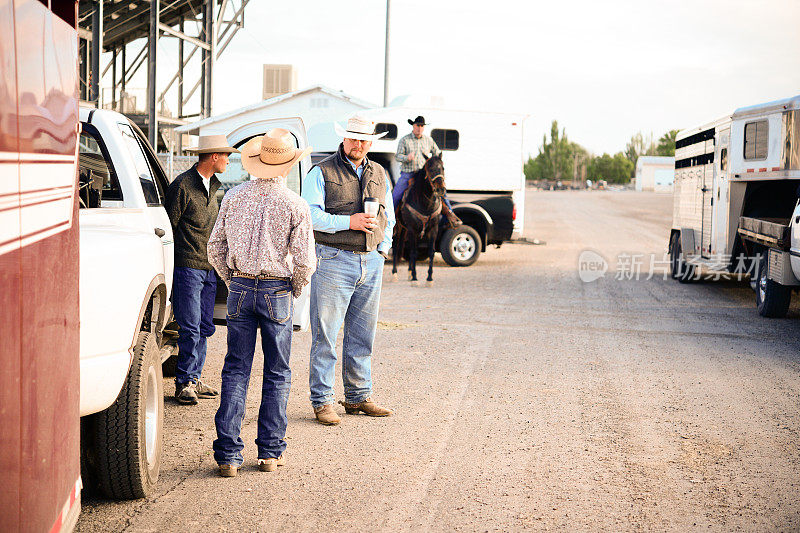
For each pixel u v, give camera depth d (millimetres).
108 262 4074
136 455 4516
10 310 2447
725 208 14031
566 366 8656
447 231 19344
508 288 15500
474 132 19766
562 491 5000
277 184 5188
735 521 4551
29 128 2615
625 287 15914
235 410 5191
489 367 8586
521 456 5684
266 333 5234
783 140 12430
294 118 7820
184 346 6871
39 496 2693
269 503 4734
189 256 6668
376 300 6594
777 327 11320
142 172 6191
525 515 4602
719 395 7465
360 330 6641
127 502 4719
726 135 13930
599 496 4918
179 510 4594
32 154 2645
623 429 6367
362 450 5801
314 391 6469
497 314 12242
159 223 6020
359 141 6332
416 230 15844
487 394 7449
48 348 2805
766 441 6086
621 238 30156
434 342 9969
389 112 19156
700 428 6414
